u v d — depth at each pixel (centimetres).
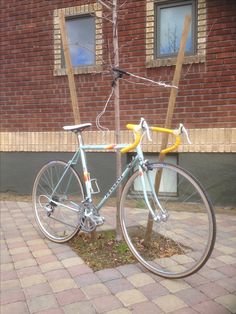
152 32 655
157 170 370
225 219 543
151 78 657
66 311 307
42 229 475
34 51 749
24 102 764
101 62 689
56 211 461
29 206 663
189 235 396
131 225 429
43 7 737
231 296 320
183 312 299
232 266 376
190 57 629
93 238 441
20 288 348
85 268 380
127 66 674
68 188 448
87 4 700
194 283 343
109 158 691
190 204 391
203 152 629
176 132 359
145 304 312
